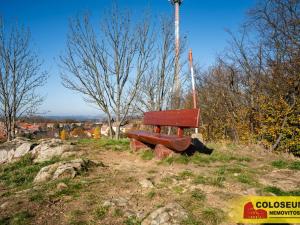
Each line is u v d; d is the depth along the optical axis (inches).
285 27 371.9
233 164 211.2
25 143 298.4
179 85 478.6
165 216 115.0
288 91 383.6
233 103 524.7
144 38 446.9
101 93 443.2
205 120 661.9
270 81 411.2
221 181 161.2
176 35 457.1
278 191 144.0
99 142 334.6
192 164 208.5
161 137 215.2
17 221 119.3
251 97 446.9
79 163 195.8
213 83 609.9
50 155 267.7
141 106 491.5
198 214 118.8
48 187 161.3
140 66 452.4
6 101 517.3
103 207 129.0
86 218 121.3
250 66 454.3
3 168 250.2
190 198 135.3
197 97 646.5
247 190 146.1
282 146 382.3
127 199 138.5
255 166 207.2
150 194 142.5
